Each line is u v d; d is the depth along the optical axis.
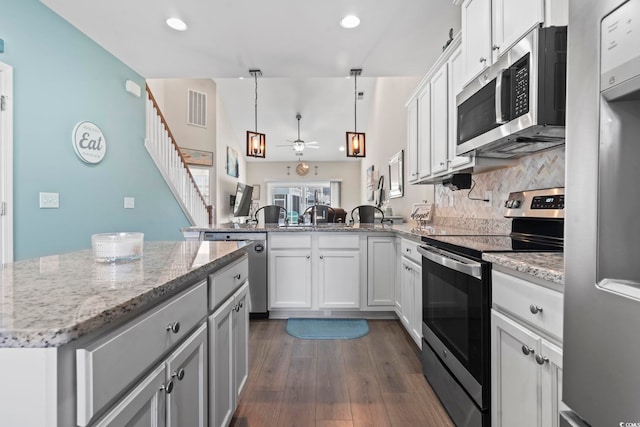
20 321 0.54
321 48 2.83
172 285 0.85
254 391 1.86
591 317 0.67
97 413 0.59
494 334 1.23
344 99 7.15
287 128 8.16
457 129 1.96
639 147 0.59
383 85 5.84
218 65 3.20
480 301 1.29
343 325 2.92
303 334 2.71
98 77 2.88
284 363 2.21
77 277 0.88
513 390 1.11
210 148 6.35
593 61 0.66
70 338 0.52
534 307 1.00
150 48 2.89
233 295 1.47
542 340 0.96
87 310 0.60
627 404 0.58
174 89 5.95
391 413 1.65
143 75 3.49
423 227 2.93
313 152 9.55
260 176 10.22
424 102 2.72
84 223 2.79
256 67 3.24
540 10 1.26
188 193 4.71
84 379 0.56
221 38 2.68
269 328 2.86
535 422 0.99
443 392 1.68
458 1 1.96
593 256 0.66
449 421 1.59
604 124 0.64
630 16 0.57
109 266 1.05
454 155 2.16
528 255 1.19
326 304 3.01
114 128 3.13
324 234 3.01
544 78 1.24
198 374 1.06
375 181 6.71
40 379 0.51
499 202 2.17
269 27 2.51
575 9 0.71
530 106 1.27
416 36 2.64
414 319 2.30
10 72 2.14
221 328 1.28
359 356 2.31
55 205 2.50
